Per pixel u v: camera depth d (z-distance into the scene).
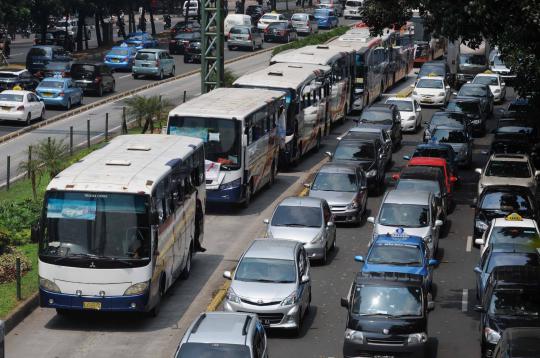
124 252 38.94
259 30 151.75
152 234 39.31
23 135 80.06
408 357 35.31
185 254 46.00
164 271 41.88
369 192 65.50
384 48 107.50
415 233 49.41
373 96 102.81
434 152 66.75
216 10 70.62
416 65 134.75
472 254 51.94
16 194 59.81
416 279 37.66
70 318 40.94
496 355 30.89
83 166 41.62
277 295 38.75
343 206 56.75
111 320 40.81
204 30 71.44
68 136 79.44
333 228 51.44
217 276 47.16
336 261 50.19
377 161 65.75
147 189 39.28
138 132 79.88
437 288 45.94
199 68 128.75
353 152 65.81
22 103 83.25
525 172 59.53
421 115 91.88
